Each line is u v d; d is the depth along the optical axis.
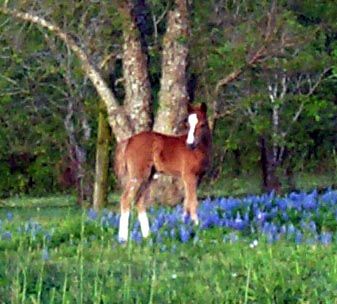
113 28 23.50
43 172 33.72
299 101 29.31
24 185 34.47
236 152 33.50
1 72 27.50
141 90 22.78
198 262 12.97
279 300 10.60
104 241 14.84
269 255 12.68
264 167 30.41
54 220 18.06
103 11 22.56
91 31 23.55
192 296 10.81
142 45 22.83
